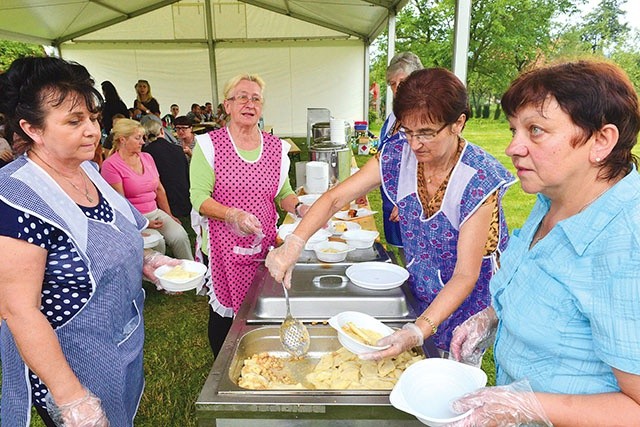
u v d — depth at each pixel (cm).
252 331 127
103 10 920
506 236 137
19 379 109
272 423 95
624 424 61
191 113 860
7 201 92
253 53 1117
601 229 65
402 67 268
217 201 191
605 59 67
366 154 789
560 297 68
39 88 94
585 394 68
